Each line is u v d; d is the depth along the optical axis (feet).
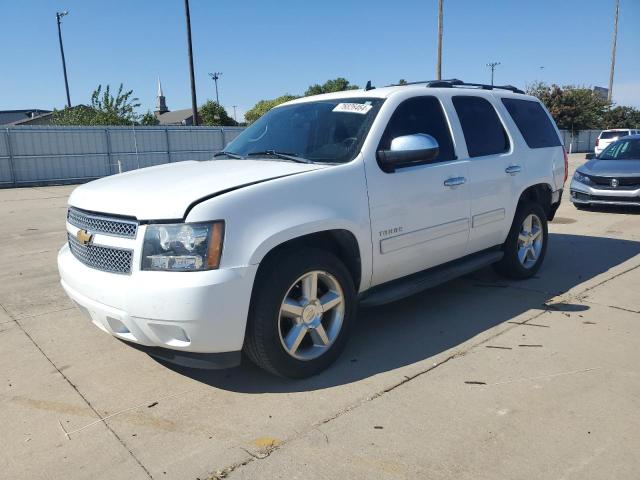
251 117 203.10
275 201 10.84
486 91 17.30
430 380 11.53
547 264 20.94
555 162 19.20
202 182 11.07
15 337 14.62
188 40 92.12
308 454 9.02
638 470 8.45
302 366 11.51
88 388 11.64
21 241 28.76
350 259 12.57
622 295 16.98
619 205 32.86
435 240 14.29
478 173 15.49
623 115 177.17
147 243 10.17
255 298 10.71
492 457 8.82
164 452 9.23
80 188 12.75
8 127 71.10
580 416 9.98
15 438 9.80
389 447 9.16
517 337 13.74
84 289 11.09
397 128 13.58
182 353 10.73
